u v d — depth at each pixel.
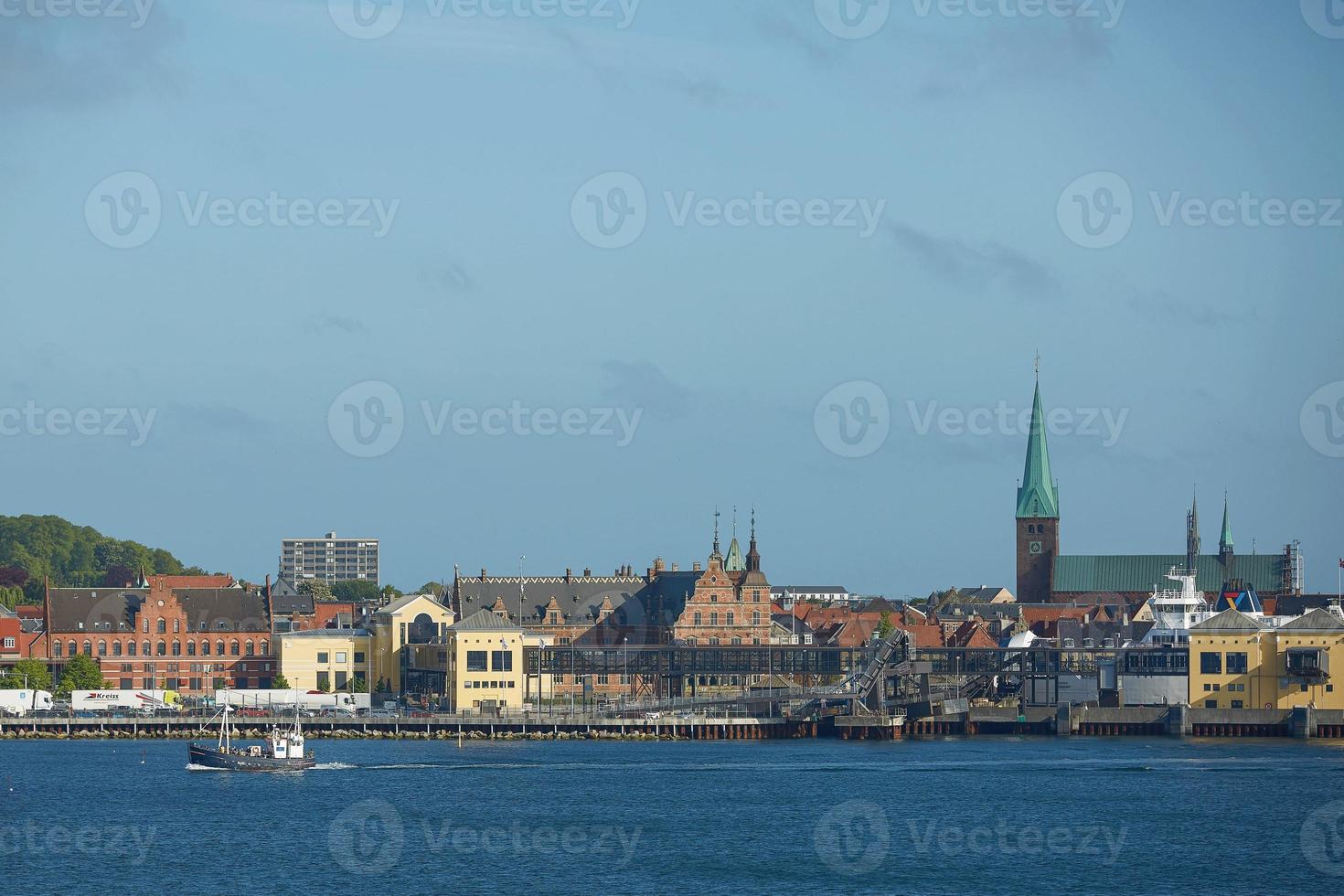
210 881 168.88
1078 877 171.62
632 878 170.62
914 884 168.50
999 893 165.38
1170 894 165.00
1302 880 170.62
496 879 170.25
